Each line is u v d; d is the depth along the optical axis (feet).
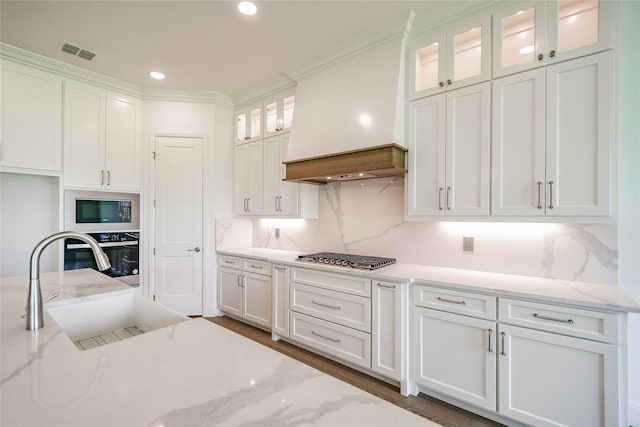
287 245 12.10
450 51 7.11
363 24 7.77
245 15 7.41
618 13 5.33
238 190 12.69
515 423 5.83
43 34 8.15
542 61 5.98
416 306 6.87
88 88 10.37
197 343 3.44
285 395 2.42
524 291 5.60
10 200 9.66
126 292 5.82
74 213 10.19
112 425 2.04
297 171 9.34
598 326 4.95
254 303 10.82
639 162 5.84
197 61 9.66
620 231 6.02
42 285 6.07
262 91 11.67
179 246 12.05
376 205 9.51
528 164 6.11
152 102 11.85
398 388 7.25
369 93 8.11
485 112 6.61
